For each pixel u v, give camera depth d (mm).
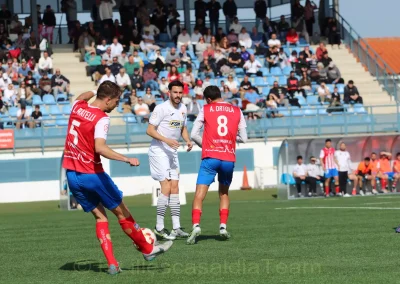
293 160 42156
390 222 21672
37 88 52125
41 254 17047
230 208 32062
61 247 18344
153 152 19875
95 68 56625
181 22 64375
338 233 19094
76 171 13289
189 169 49812
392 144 43000
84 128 13211
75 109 13391
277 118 51562
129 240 19234
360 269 13227
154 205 36938
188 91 53531
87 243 19031
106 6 60000
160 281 12508
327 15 65688
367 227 20406
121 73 54031
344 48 63969
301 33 64812
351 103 55219
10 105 51219
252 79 57688
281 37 64062
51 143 48312
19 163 47812
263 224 22641
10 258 16531
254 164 50969
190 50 60531
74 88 55438
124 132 49219
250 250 16250
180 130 20062
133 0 62375
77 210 36438
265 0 67250
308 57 59719
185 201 37469
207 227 22562
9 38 58562
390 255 14891
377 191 42938
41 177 48094
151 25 61094
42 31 60062
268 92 56875
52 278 13320
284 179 40375
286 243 17328
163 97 53750
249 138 51094
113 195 13344
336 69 58969
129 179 48969
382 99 58344
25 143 47938
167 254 15969
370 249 15836
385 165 42656
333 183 41844
